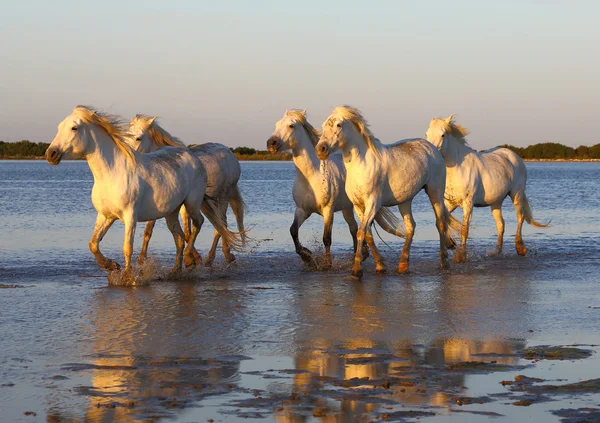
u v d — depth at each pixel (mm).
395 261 17750
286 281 14453
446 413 6703
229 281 14453
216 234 16938
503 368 8141
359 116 14617
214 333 9750
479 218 31703
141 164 14109
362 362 8391
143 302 11930
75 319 10555
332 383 7590
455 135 17734
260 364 8297
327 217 16203
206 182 15695
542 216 31984
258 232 24594
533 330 10016
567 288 13484
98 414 6645
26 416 6582
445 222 16500
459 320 10633
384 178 14930
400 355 8719
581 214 32906
